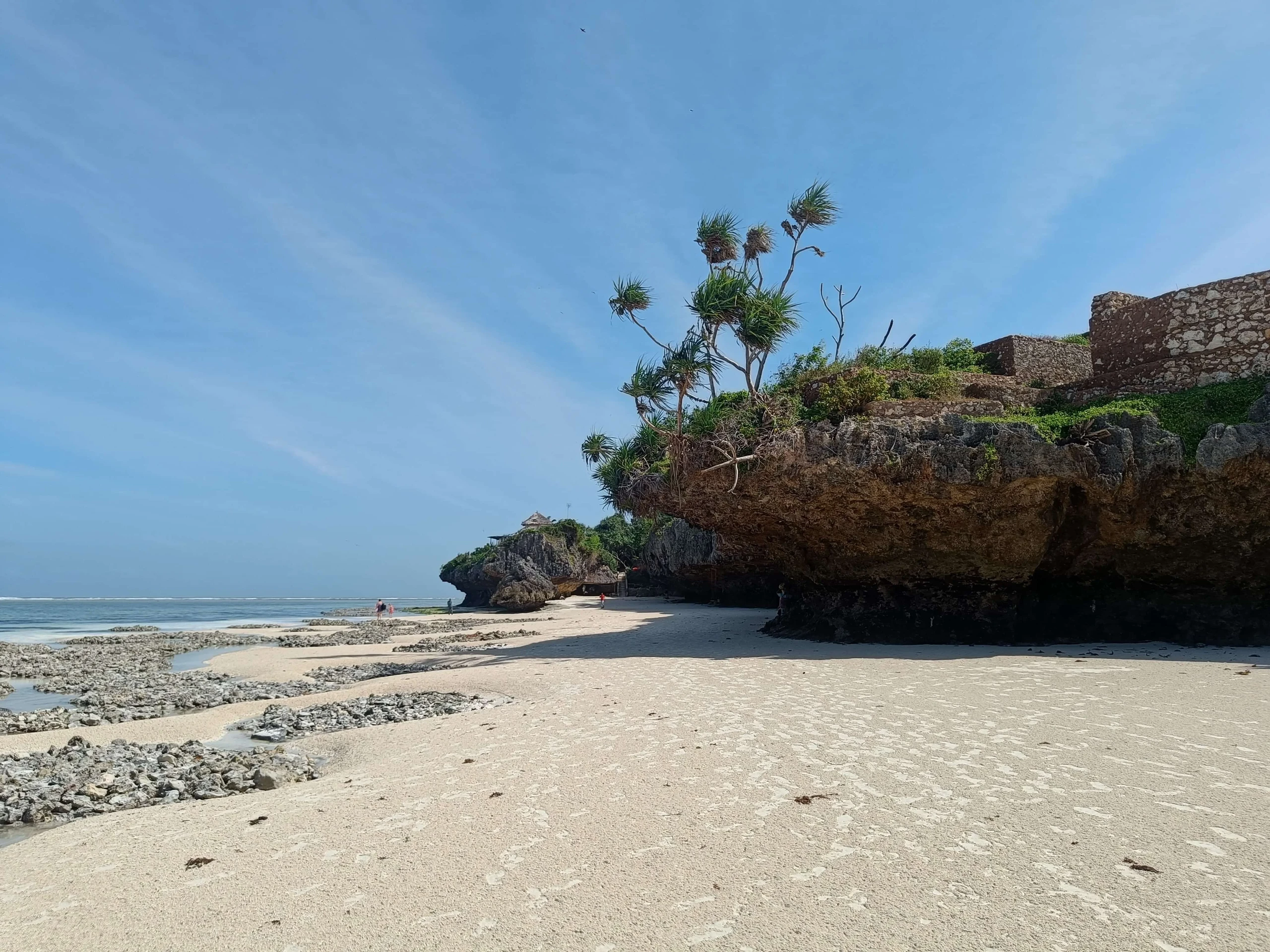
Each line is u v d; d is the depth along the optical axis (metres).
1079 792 7.69
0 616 90.12
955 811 7.34
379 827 7.75
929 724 10.94
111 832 8.30
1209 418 19.64
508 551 72.62
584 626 40.19
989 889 5.67
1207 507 18.52
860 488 21.27
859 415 23.95
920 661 17.73
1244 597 19.14
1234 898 5.36
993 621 21.61
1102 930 5.02
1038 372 28.98
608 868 6.37
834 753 9.62
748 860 6.41
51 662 30.75
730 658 20.67
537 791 8.64
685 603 58.31
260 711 17.39
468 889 6.09
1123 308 24.83
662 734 11.20
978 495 20.02
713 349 24.22
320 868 6.70
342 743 12.95
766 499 22.98
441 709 16.05
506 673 19.72
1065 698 12.36
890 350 30.31
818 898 5.66
